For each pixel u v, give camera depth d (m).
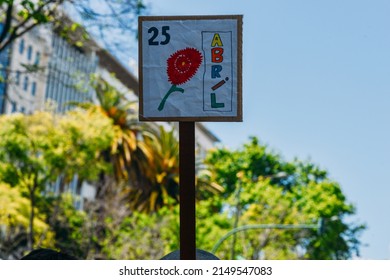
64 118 44.59
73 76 35.47
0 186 43.22
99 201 48.03
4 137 41.88
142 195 64.56
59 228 46.28
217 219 50.25
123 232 46.50
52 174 44.19
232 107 4.82
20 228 45.22
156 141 65.06
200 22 4.89
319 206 57.34
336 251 56.97
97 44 21.94
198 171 71.69
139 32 4.90
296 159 70.56
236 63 4.86
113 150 60.72
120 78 63.81
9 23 22.22
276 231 49.41
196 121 4.82
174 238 47.62
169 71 4.86
